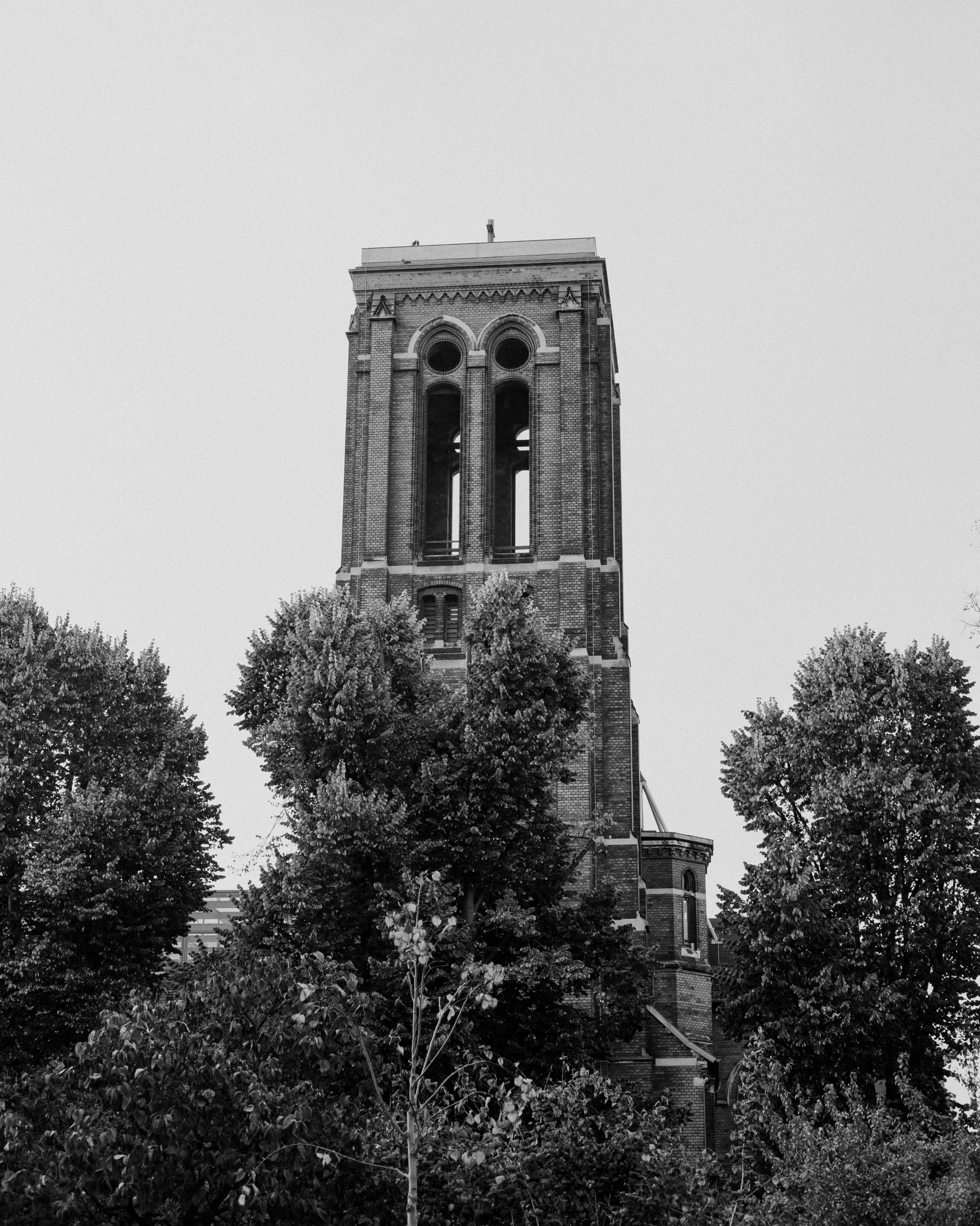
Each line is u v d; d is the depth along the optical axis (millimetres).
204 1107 25297
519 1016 47531
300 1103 25641
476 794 49312
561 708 52688
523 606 52531
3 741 50875
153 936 49031
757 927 52125
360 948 46562
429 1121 28312
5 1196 24578
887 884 53688
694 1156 31828
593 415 76000
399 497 75062
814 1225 28484
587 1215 29562
